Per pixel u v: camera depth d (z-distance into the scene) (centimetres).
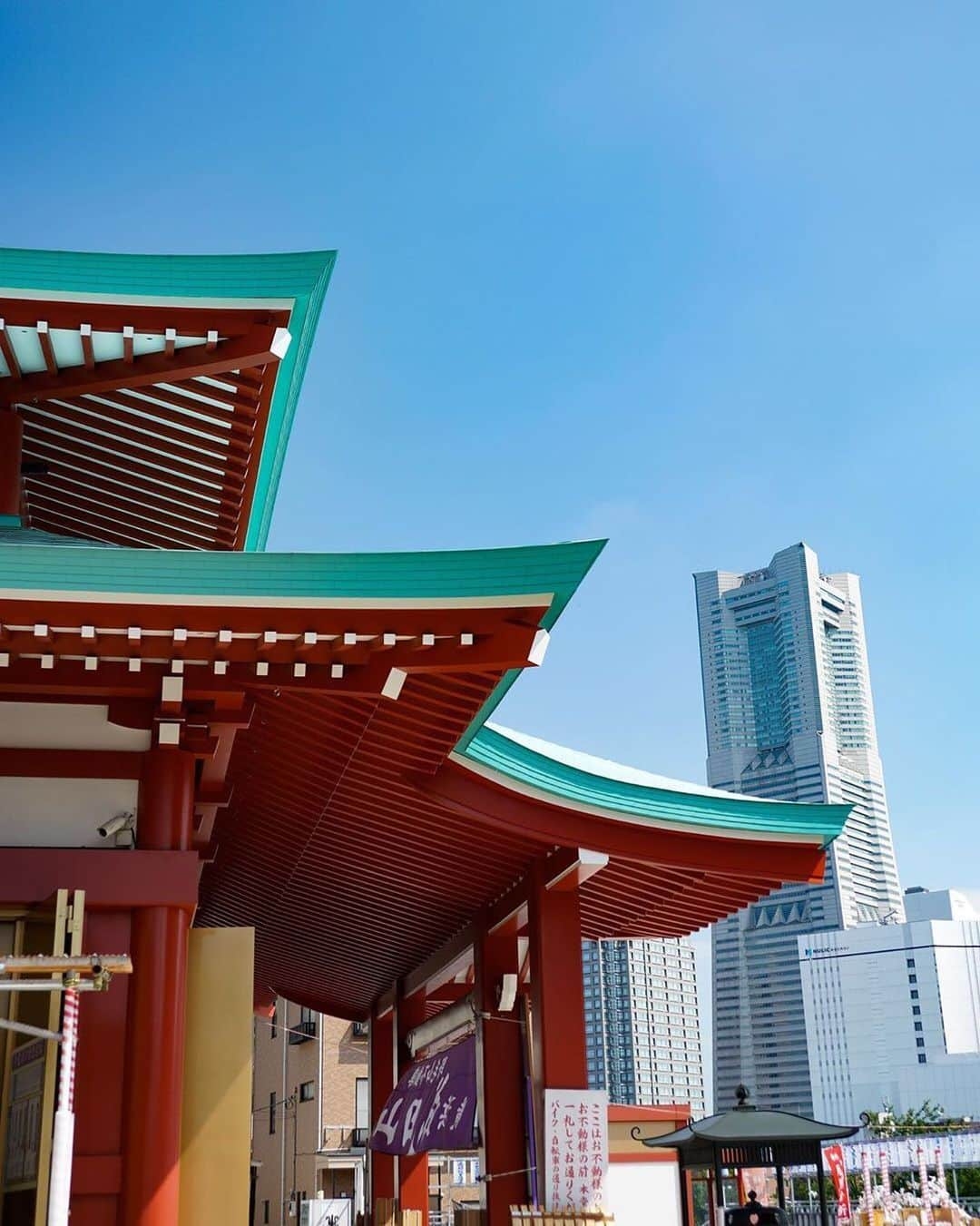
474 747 1345
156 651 943
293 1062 5256
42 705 1044
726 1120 1492
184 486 1503
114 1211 938
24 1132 973
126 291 1157
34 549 867
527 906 1579
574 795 1420
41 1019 1005
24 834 1018
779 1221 1422
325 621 901
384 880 1750
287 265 1167
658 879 1594
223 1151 1055
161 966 989
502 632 916
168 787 1030
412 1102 2022
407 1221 2112
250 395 1284
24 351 1219
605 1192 1398
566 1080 1447
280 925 2158
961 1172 5431
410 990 2262
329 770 1352
